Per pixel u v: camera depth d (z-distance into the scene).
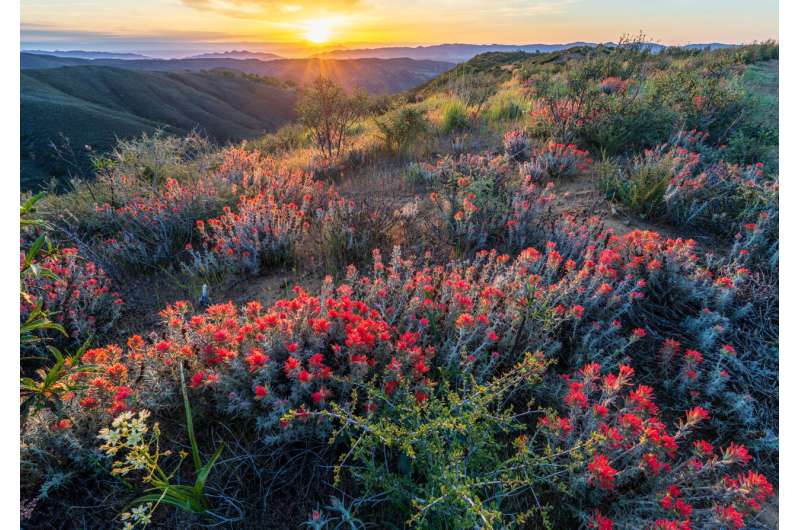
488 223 4.62
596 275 3.30
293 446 2.33
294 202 5.88
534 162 6.74
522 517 1.83
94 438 2.11
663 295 3.63
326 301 2.86
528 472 2.07
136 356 2.40
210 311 2.83
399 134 8.92
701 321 3.30
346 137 11.02
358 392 2.42
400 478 2.05
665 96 7.95
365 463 2.02
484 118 10.50
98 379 2.13
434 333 2.87
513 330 2.93
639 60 9.95
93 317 3.46
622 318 3.52
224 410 2.34
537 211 4.61
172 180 5.65
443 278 3.43
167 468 2.20
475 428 2.11
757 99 8.36
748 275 3.69
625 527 1.91
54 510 2.01
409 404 2.21
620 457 2.13
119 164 6.68
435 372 2.76
